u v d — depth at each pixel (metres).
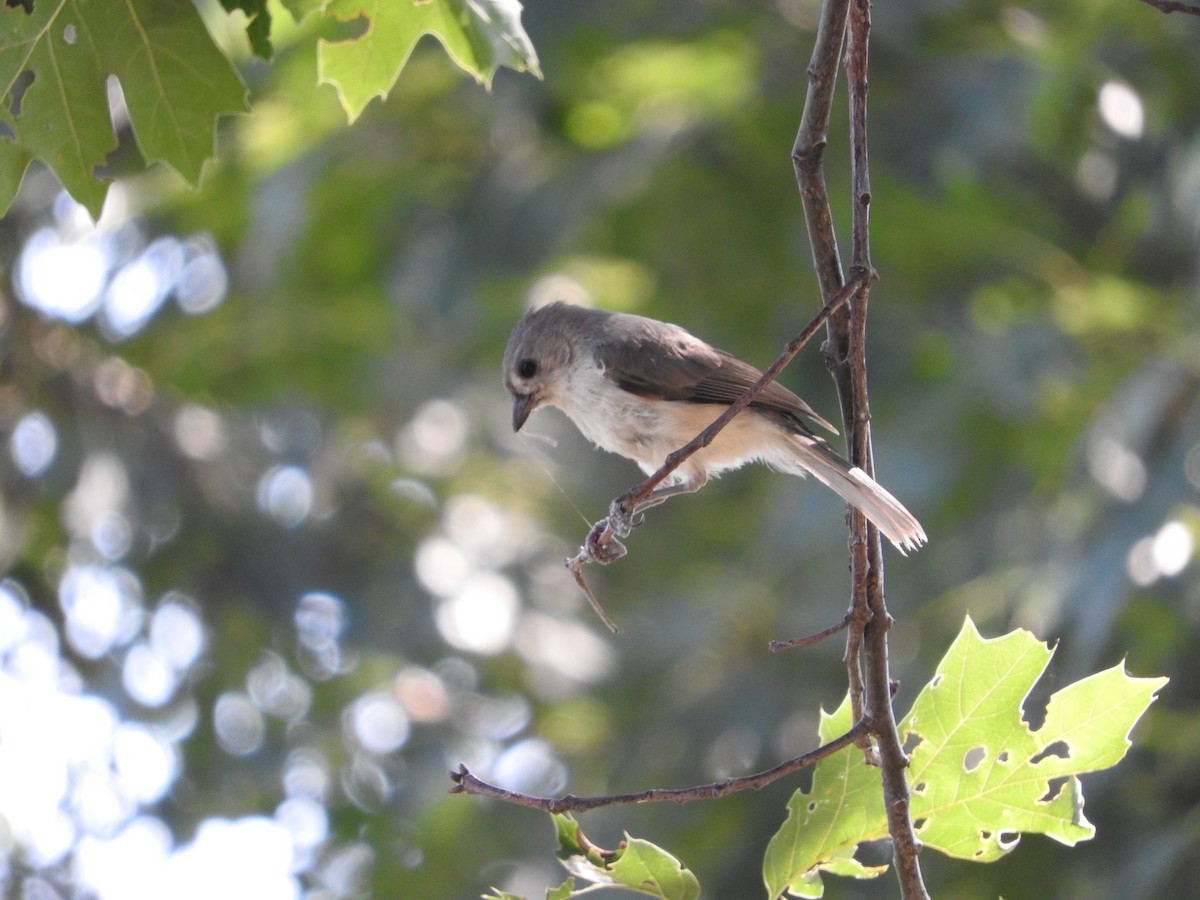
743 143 14.45
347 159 13.52
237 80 5.21
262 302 14.68
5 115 5.19
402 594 14.48
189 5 5.14
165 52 5.18
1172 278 12.81
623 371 8.78
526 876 13.40
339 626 14.54
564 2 13.32
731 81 13.84
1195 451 10.02
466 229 12.98
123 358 14.82
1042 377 11.96
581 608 15.44
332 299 14.64
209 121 5.25
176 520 14.08
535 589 14.89
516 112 14.02
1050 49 11.92
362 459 15.31
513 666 14.73
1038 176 13.82
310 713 14.20
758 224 14.68
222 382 15.08
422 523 14.94
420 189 13.79
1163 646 11.03
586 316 9.31
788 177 14.45
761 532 14.52
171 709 13.84
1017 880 11.33
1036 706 10.61
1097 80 11.73
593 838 12.90
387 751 14.09
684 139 13.70
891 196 13.45
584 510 16.05
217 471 14.38
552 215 12.85
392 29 5.54
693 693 14.23
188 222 14.82
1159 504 9.91
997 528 12.44
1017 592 11.70
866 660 5.06
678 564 16.25
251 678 14.24
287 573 14.42
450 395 15.09
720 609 14.71
